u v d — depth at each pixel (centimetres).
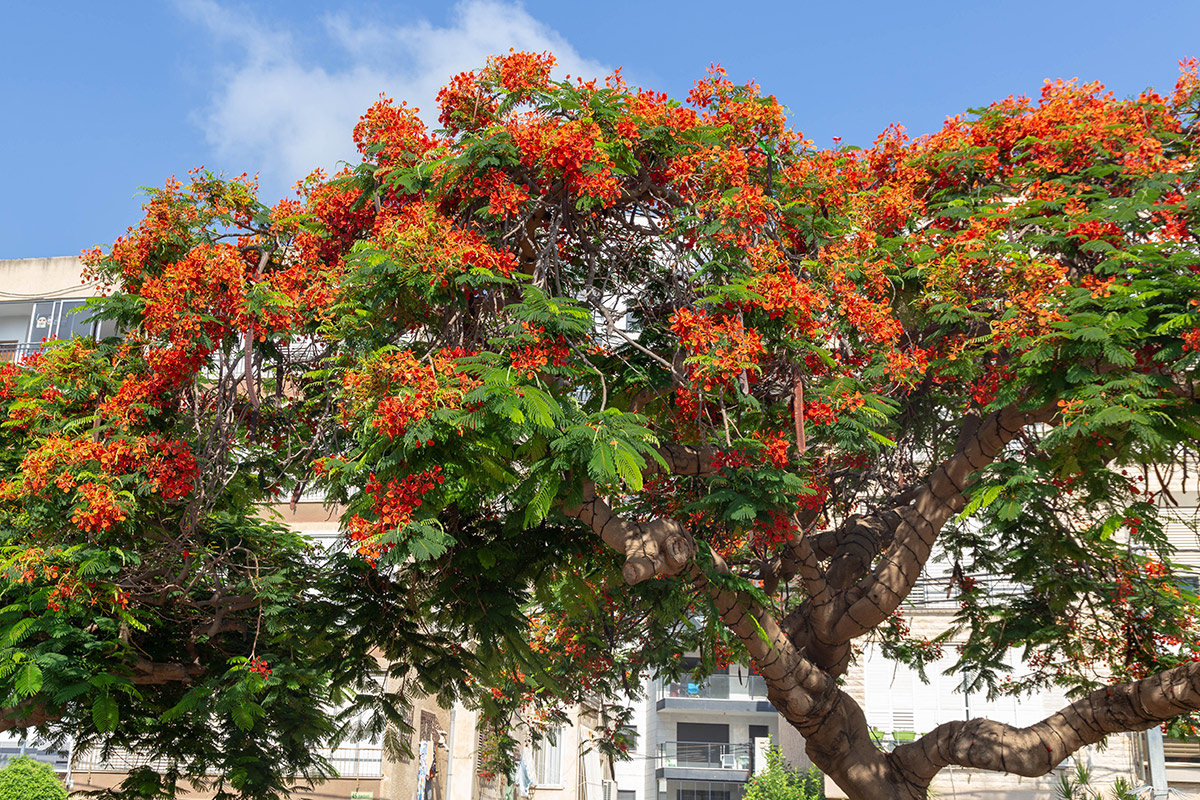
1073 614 1319
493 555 1062
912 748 1200
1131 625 1249
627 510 1173
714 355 866
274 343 1014
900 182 1179
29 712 978
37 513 959
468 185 926
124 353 1033
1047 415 1023
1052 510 1207
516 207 904
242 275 961
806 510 1191
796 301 898
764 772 2947
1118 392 849
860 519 1306
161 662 1186
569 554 1131
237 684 1080
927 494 1153
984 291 1021
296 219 1062
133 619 996
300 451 1063
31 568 934
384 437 803
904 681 2162
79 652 966
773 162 1015
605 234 986
